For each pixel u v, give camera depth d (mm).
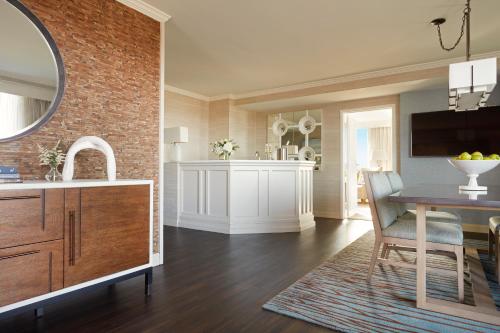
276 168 4582
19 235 1606
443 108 4922
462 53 4141
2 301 1538
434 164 4957
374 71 4871
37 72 2139
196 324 1775
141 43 2855
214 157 6613
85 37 2420
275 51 4094
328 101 5996
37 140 2143
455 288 2303
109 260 2000
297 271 2705
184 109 6227
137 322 1795
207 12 3062
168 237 4102
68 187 1814
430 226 2203
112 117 2602
